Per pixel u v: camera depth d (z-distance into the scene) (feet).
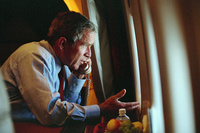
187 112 1.87
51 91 4.23
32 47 4.41
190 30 1.79
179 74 1.86
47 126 3.94
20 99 4.43
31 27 8.73
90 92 7.71
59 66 4.97
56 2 8.58
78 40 4.70
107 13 7.31
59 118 3.90
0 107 1.19
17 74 4.19
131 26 4.52
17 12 8.48
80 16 4.72
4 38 8.30
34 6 8.52
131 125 2.82
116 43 7.35
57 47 4.75
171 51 1.87
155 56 2.03
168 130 1.94
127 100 7.20
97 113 4.16
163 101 1.94
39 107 3.90
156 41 1.96
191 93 1.84
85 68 5.75
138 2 2.47
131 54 4.64
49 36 4.82
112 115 4.27
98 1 6.96
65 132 3.58
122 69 7.35
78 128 3.80
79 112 4.02
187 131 1.88
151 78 2.26
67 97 5.73
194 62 1.81
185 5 1.80
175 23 1.84
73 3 8.04
